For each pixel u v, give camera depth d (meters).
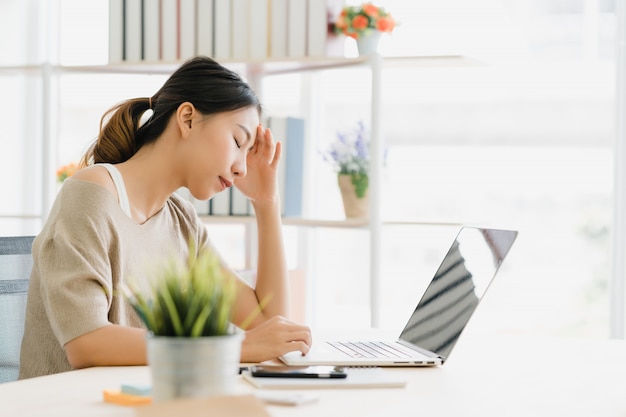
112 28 3.43
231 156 1.90
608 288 3.60
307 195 3.89
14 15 4.14
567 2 3.60
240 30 3.34
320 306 3.96
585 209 3.63
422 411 1.23
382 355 1.66
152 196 1.95
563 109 3.63
